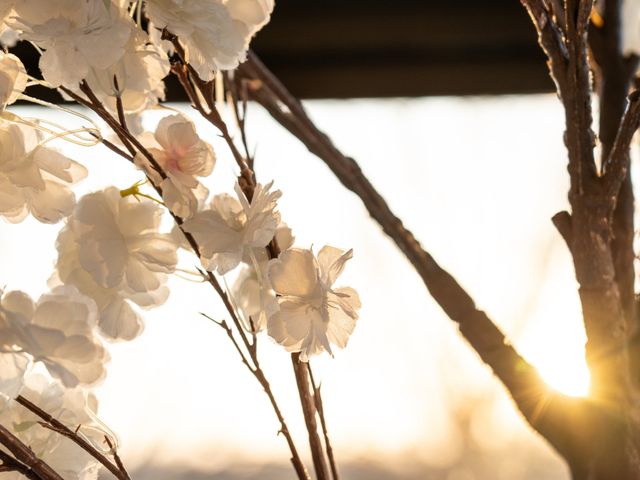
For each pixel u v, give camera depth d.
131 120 0.74
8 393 0.65
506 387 0.78
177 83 1.52
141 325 0.71
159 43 0.71
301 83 1.75
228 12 0.69
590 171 0.73
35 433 0.71
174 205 0.68
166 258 0.70
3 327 0.64
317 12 1.63
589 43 0.86
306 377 0.72
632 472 0.74
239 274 0.74
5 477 0.71
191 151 0.69
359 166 0.85
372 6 1.63
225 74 0.85
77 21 0.66
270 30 1.66
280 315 0.69
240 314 0.73
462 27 1.64
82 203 0.69
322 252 0.70
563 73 0.73
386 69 1.72
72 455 0.71
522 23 1.63
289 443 0.71
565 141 0.74
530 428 0.77
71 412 0.72
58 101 1.41
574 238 0.74
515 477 4.96
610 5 0.86
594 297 0.73
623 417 0.73
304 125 0.86
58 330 0.63
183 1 0.68
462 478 4.97
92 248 0.69
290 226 0.72
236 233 0.69
